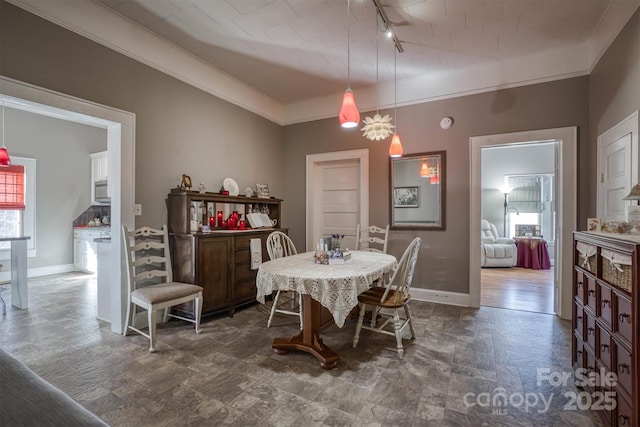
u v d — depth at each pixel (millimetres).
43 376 2078
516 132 3484
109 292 3086
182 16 2752
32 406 871
